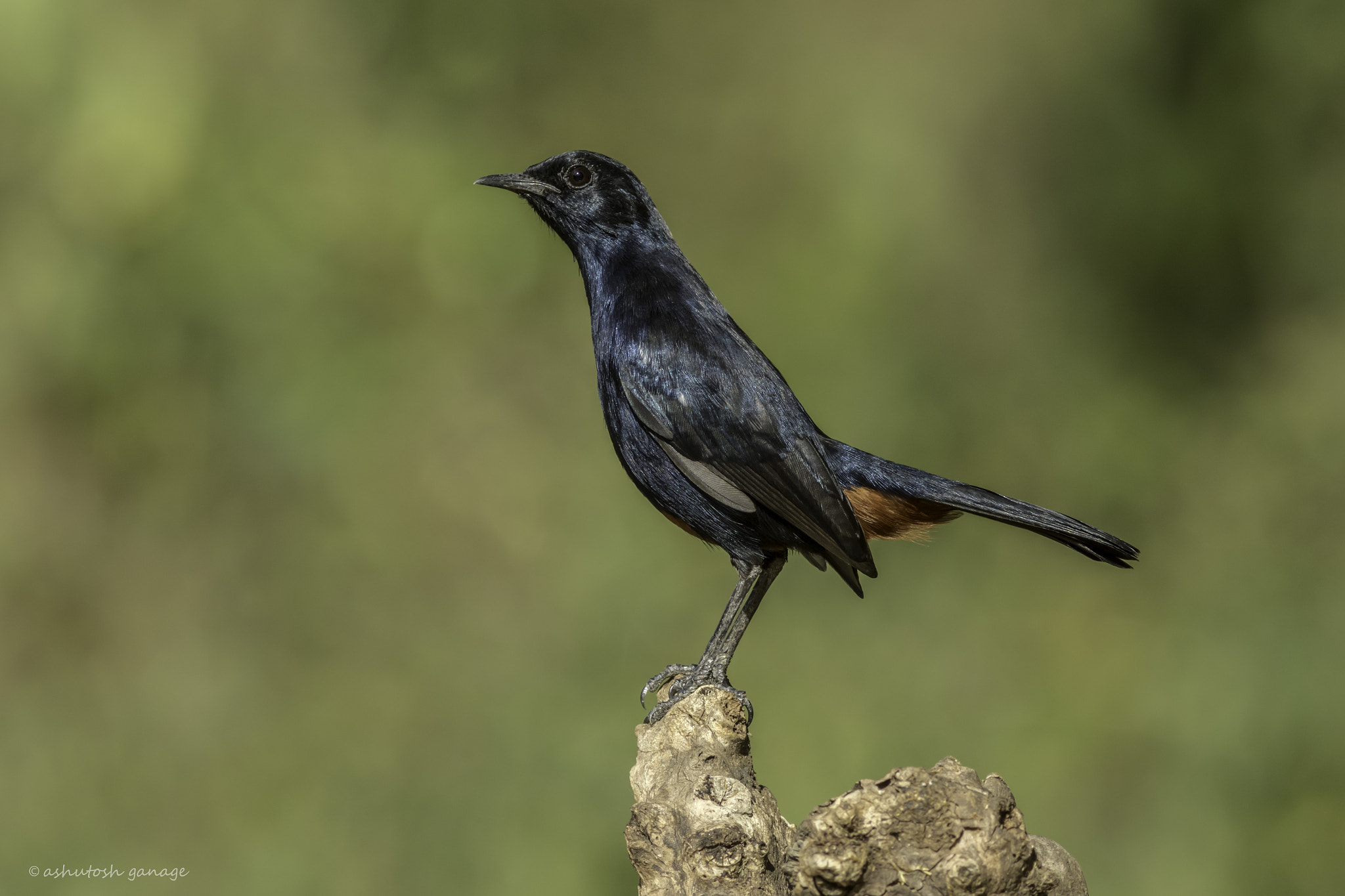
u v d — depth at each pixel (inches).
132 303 581.9
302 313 594.2
